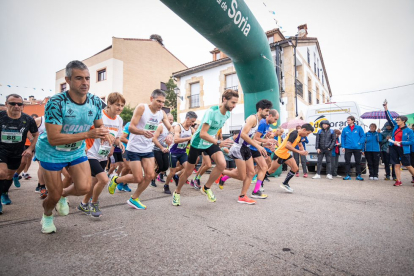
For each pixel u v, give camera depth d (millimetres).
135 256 1905
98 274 1634
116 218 2945
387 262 1820
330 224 2729
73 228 2576
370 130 7039
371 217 3016
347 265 1772
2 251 1992
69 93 2176
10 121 3338
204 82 15938
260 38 5977
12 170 3551
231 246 2105
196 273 1652
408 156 5633
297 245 2133
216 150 3541
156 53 24328
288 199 4113
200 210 3350
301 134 4625
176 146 4887
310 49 17297
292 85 12656
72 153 2342
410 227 2633
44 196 4070
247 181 3812
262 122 3938
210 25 4793
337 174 8352
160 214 3135
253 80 6773
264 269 1711
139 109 3373
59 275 1618
